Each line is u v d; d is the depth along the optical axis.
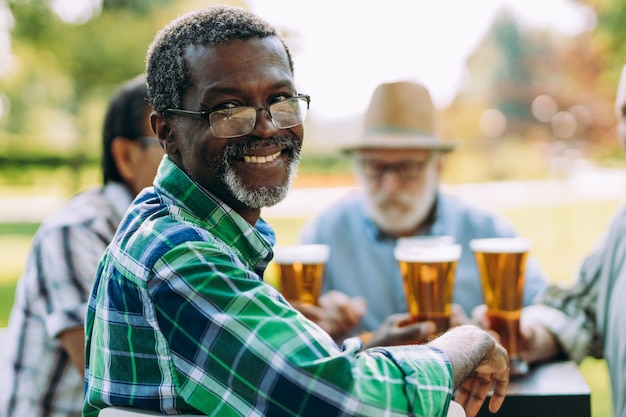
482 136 20.17
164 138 1.26
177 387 1.07
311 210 14.58
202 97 1.17
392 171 2.46
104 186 2.07
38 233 1.95
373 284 2.55
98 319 1.21
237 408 1.02
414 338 1.60
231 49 1.18
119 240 1.19
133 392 1.12
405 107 2.46
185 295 1.04
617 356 1.86
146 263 1.08
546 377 1.63
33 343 1.90
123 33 11.11
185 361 1.06
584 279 1.99
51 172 18.73
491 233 2.53
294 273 1.81
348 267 2.59
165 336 1.07
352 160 2.66
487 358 1.25
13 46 11.93
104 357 1.18
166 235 1.11
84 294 1.83
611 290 1.93
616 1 11.55
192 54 1.18
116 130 2.02
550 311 1.91
